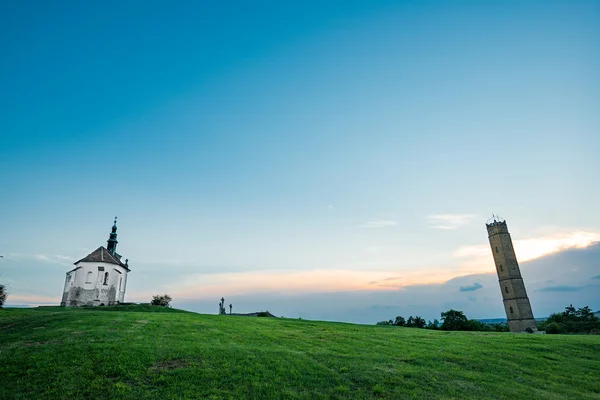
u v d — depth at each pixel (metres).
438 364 24.09
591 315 85.69
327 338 31.17
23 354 20.03
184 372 18.48
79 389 15.94
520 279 99.56
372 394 18.00
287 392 17.17
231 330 31.72
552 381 22.59
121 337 25.36
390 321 85.44
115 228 87.81
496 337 37.53
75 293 67.69
